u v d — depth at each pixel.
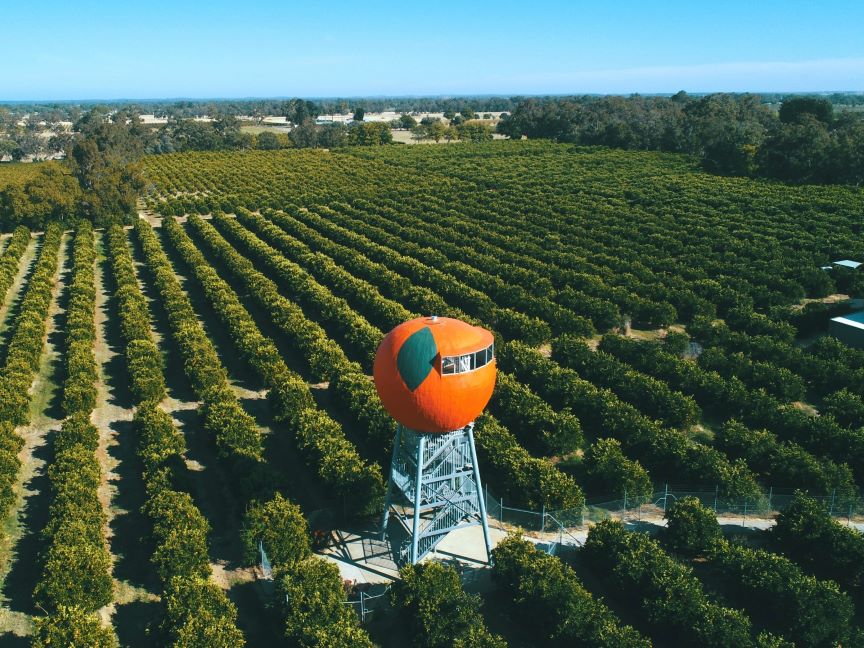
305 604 30.09
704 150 174.25
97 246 105.12
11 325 70.06
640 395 51.28
